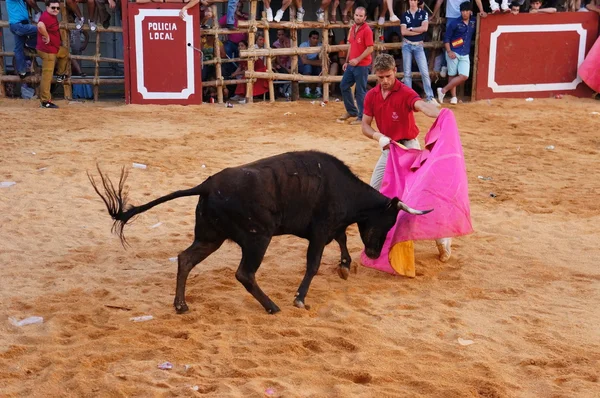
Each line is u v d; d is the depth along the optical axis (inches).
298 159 208.7
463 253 264.8
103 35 655.1
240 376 169.8
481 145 454.9
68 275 239.6
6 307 212.5
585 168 396.5
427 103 247.1
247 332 195.3
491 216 310.0
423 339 192.1
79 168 379.9
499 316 208.7
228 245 272.7
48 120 511.5
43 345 187.2
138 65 583.5
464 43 605.0
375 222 222.5
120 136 464.1
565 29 628.7
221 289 229.6
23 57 580.7
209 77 615.2
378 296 225.1
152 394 160.7
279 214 203.0
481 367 175.8
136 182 356.5
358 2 615.2
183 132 483.2
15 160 393.4
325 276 242.7
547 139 474.3
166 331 196.1
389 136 258.1
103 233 284.4
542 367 176.7
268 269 248.4
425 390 163.8
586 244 274.4
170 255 262.5
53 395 161.6
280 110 573.6
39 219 299.3
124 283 233.9
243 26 595.8
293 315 208.4
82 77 605.3
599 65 618.5
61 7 578.2
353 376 170.2
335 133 484.4
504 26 621.0
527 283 236.5
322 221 211.9
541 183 364.8
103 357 177.8
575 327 200.5
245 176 198.2
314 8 685.3
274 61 628.1
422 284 235.8
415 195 235.9
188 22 579.5
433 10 634.2
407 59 600.4
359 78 513.0
